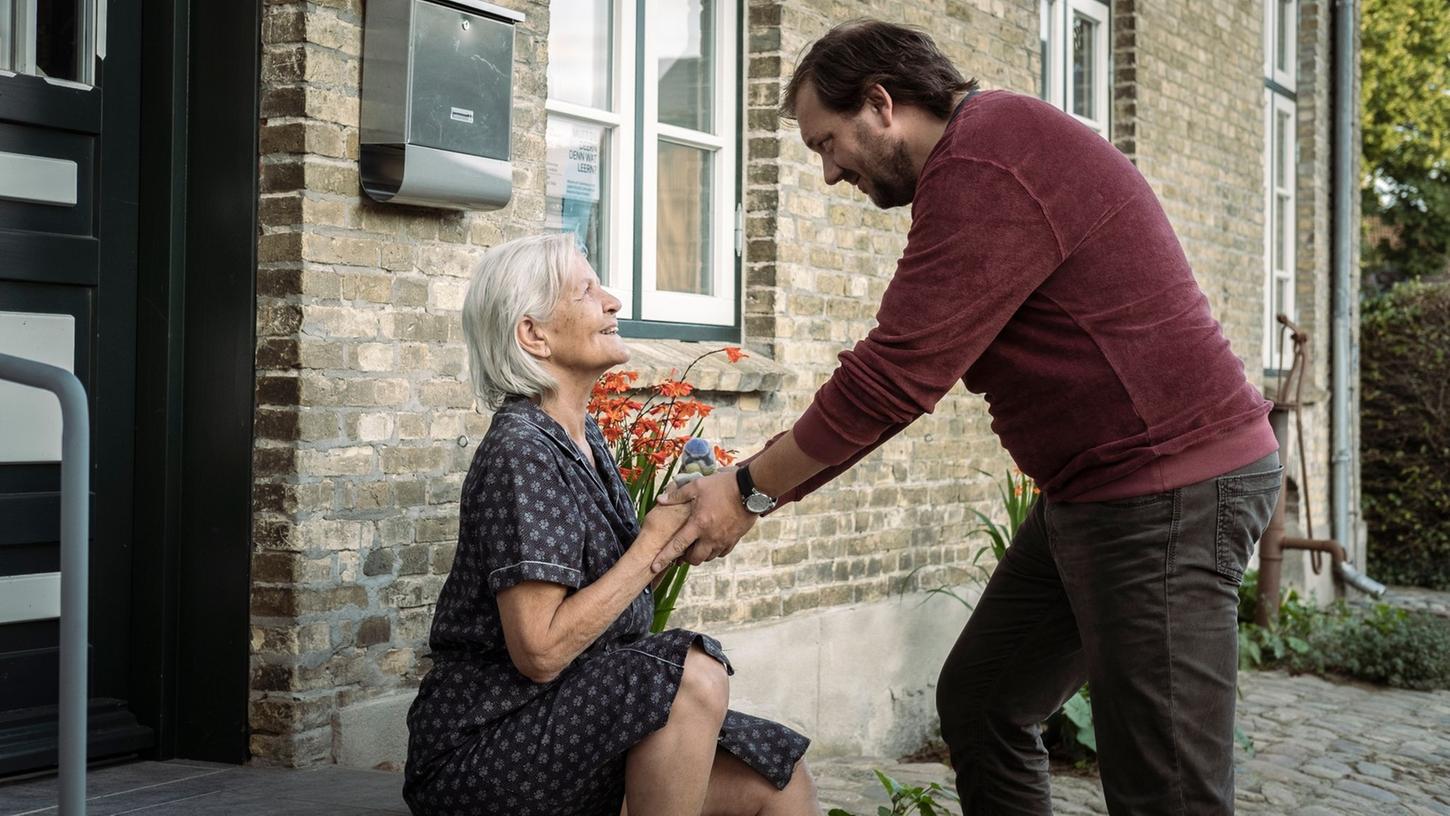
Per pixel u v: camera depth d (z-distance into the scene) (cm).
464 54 344
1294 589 927
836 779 452
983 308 223
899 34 244
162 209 332
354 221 338
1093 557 235
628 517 257
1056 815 443
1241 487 228
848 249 540
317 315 328
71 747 174
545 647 221
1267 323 994
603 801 235
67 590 175
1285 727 605
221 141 332
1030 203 222
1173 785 231
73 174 323
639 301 471
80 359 325
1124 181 229
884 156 245
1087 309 225
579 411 252
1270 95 1001
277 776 316
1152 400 226
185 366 336
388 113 334
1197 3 816
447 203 348
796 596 511
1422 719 643
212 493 333
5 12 309
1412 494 1172
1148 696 230
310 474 328
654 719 223
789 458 236
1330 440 1063
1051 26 708
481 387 249
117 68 330
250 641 330
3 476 314
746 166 505
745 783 244
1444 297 1180
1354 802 486
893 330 228
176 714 337
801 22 507
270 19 328
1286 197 1037
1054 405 232
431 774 234
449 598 238
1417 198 2277
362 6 338
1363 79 2252
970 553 611
